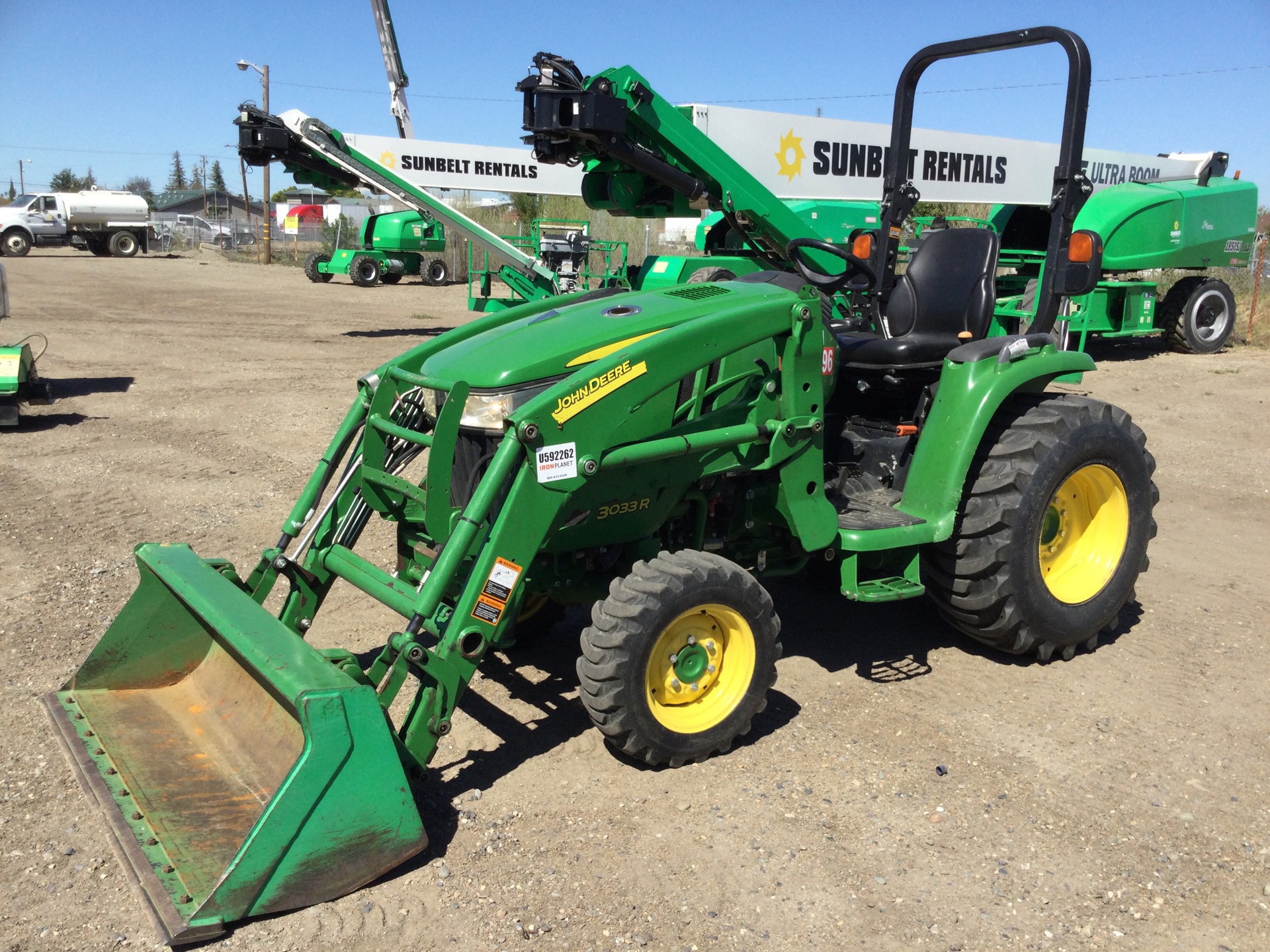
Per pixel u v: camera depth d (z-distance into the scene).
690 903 2.82
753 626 3.56
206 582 3.42
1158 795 3.40
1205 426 9.19
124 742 3.33
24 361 8.82
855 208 12.88
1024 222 13.91
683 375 3.44
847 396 4.94
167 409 9.42
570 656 4.49
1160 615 5.01
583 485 3.37
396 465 3.85
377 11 21.30
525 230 29.86
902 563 4.36
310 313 18.72
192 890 2.66
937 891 2.89
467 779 3.46
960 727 3.87
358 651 4.45
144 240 36.12
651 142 5.90
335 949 2.62
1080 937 2.71
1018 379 4.13
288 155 12.98
